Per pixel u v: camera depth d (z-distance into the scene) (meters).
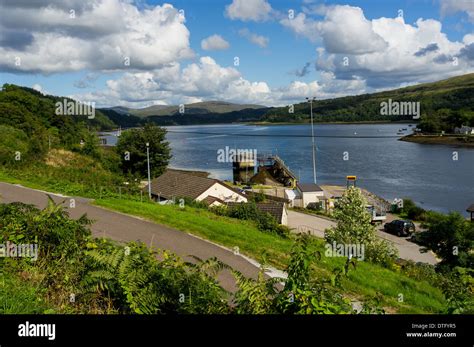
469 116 130.50
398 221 42.28
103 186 32.38
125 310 6.96
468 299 7.65
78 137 77.94
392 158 102.81
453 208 56.41
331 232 24.19
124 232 16.28
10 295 6.88
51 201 10.41
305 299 6.16
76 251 8.61
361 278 13.69
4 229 9.36
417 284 14.89
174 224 17.92
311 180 80.12
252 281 6.93
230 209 28.80
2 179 28.73
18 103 83.56
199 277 7.36
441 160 96.25
